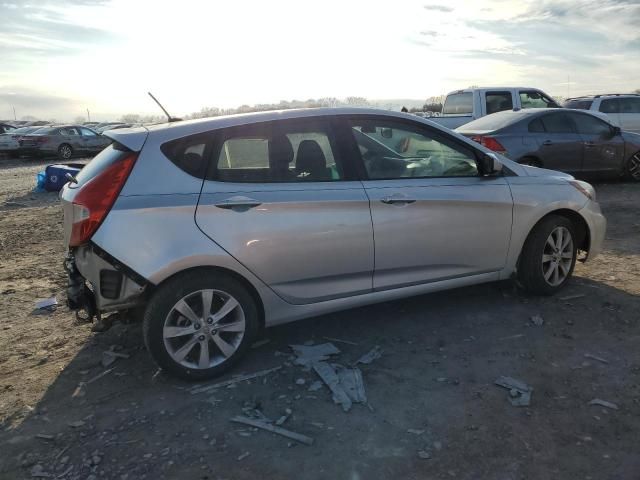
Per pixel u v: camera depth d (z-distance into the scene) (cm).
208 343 346
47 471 267
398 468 261
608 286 484
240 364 368
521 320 421
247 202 343
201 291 338
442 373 347
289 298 365
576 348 373
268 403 320
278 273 356
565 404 308
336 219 365
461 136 427
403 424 295
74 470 267
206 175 345
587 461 261
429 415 302
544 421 293
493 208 421
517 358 362
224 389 337
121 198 327
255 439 286
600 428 286
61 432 299
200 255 330
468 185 416
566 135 955
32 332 434
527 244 451
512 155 909
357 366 359
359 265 379
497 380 334
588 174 993
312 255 362
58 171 1338
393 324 423
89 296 343
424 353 374
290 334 411
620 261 557
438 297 475
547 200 444
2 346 408
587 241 484
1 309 486
